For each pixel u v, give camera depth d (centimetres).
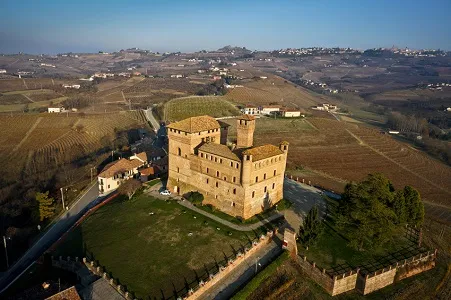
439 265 7262
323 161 15200
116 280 5984
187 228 7531
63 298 5044
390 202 7306
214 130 9419
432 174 14750
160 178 10694
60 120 18712
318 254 6844
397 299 6238
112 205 9038
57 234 8381
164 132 18488
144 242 7094
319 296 6069
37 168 13525
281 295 5912
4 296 6028
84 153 15688
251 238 7175
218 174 8219
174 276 6050
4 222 9256
